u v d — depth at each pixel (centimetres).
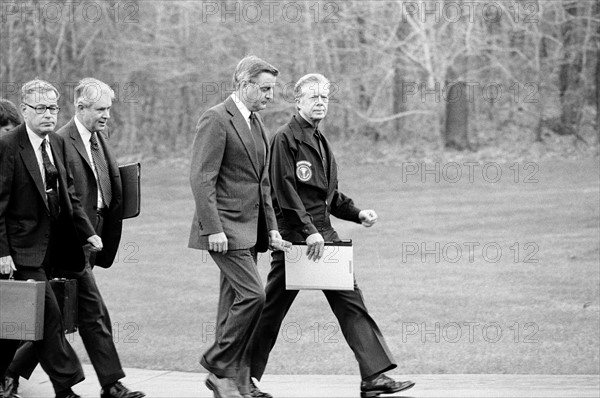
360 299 968
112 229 968
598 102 3102
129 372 1133
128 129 3375
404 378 1069
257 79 919
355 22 3244
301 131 972
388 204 2495
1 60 3198
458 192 2619
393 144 3206
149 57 3328
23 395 998
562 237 2044
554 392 963
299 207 955
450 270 1827
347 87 3266
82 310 923
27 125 890
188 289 1747
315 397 970
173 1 3300
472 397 942
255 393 961
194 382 1061
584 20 3119
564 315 1440
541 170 2806
